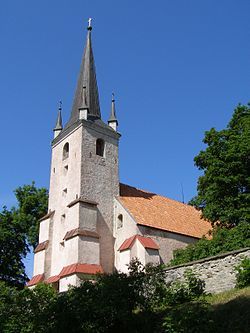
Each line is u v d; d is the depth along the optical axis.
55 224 38.50
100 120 41.69
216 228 30.42
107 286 16.25
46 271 36.78
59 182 39.69
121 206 37.62
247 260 17.50
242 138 30.45
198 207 32.97
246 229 26.50
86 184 37.03
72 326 15.45
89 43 46.16
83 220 35.12
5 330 18.30
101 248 35.75
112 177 39.34
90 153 38.53
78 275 31.97
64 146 40.81
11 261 43.66
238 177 29.66
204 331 12.95
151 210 39.69
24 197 47.16
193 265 19.62
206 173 31.17
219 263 18.75
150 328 15.52
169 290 18.61
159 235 36.53
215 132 32.44
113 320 15.65
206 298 17.58
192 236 39.00
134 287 16.62
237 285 17.45
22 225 44.78
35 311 18.42
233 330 13.22
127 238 35.81
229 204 29.56
